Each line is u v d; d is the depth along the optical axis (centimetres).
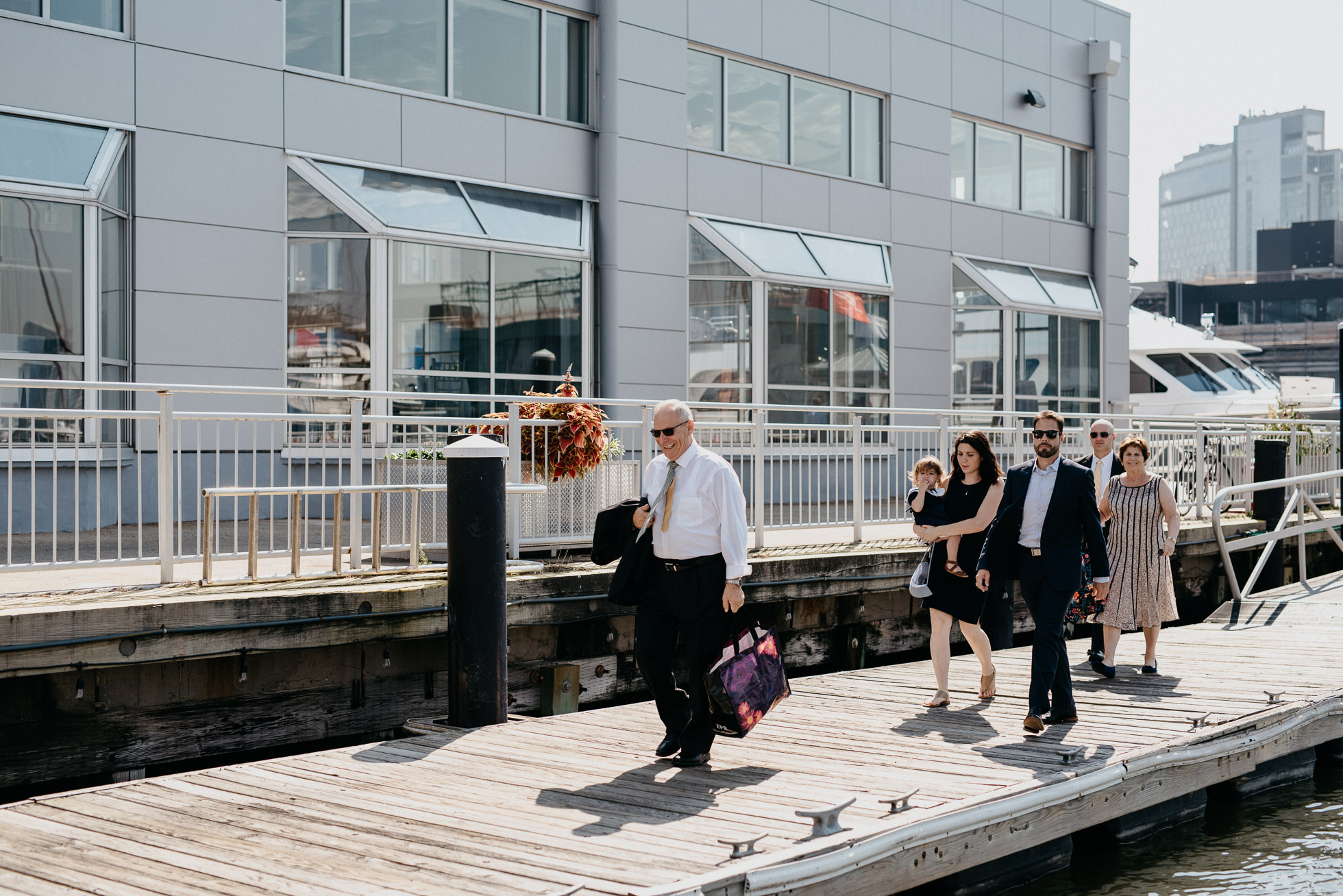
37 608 596
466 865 436
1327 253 10444
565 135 1433
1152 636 852
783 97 1639
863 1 1716
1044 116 1981
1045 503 679
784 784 554
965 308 1847
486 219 1334
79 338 1072
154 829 480
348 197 1231
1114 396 2086
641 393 1466
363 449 1238
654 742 639
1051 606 671
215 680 662
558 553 873
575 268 1420
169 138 1149
